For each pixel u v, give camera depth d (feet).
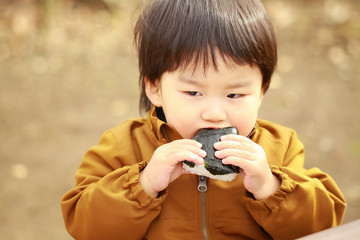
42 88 17.76
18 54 19.93
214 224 5.52
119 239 5.11
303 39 20.44
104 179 5.21
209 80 4.83
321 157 13.61
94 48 20.44
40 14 22.21
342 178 12.73
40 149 14.46
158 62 5.12
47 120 15.90
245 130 5.06
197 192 5.54
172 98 5.01
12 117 16.01
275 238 5.25
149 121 5.77
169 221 5.42
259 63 5.02
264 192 5.06
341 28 21.06
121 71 18.90
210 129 4.92
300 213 5.08
